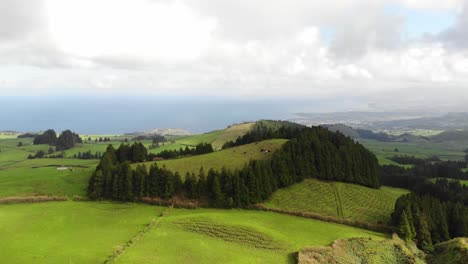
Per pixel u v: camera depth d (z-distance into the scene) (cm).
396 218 8200
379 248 6675
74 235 6469
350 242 6756
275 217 8312
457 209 8625
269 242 6328
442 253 6906
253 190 9281
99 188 9512
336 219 8438
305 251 5956
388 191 11638
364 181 11344
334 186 10756
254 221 7588
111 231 6769
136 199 9294
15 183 10306
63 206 8644
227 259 5459
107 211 8388
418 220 7962
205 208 9006
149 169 10394
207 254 5584
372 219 8644
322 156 11419
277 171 10569
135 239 6088
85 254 5375
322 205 9331
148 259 5212
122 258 5188
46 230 6725
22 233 6450
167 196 9312
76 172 11906
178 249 5716
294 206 9200
